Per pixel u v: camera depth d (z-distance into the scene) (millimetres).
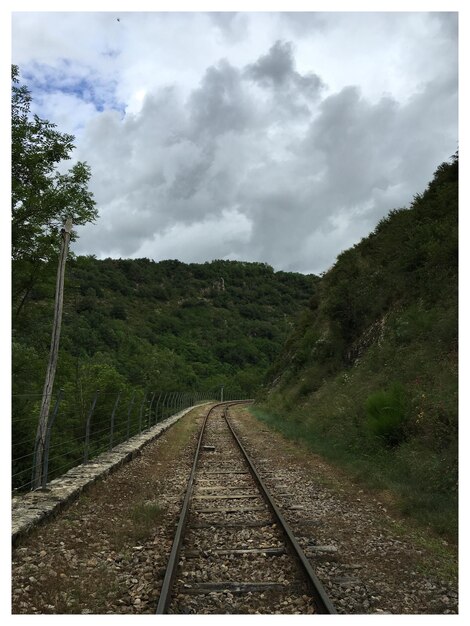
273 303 191625
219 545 6156
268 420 23812
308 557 5656
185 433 21375
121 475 10914
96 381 20719
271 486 9797
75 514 7582
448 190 16859
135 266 176500
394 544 6203
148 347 72000
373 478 9398
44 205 17609
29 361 17188
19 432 12328
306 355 27938
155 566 5496
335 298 23078
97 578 5164
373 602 4570
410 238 17344
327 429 14977
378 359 15289
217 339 123562
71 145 18703
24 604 4547
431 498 7559
